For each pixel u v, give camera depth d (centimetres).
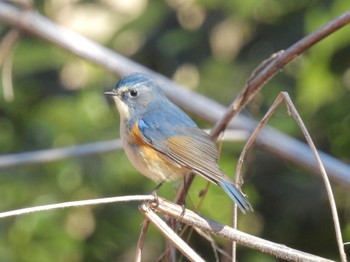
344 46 1236
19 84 1470
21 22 979
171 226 734
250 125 916
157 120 858
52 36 988
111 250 1345
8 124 1439
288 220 1358
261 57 1373
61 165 1350
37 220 1285
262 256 1273
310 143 647
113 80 1396
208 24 1418
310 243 1355
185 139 806
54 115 1386
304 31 1345
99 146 1002
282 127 1260
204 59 1431
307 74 1190
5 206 1314
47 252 1278
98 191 1343
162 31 1456
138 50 1457
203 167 764
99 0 1486
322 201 1340
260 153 1357
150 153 829
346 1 1130
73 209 1337
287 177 1357
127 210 1352
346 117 1289
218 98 1323
